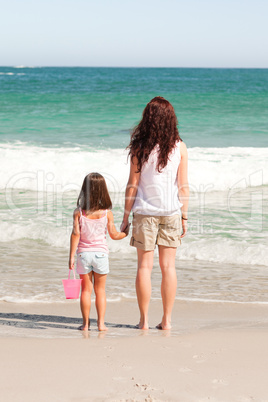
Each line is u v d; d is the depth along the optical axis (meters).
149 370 3.35
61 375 3.23
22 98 41.81
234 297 6.25
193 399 2.87
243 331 4.55
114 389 3.01
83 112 30.91
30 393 2.93
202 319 5.39
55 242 9.01
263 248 8.20
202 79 108.81
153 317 5.53
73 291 4.85
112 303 6.03
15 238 9.23
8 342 4.02
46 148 17.73
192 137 21.97
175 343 4.05
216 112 32.09
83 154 16.25
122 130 23.53
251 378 3.22
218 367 3.43
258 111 32.72
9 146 18.05
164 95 48.62
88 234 4.91
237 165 14.94
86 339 4.22
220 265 7.73
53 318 5.40
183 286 6.71
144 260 4.92
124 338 4.28
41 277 7.12
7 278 7.04
